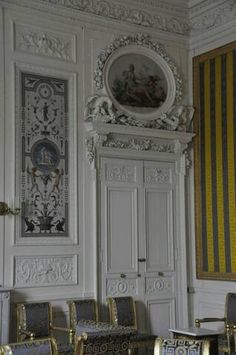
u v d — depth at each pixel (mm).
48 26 8391
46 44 8359
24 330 7410
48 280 8078
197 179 9578
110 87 8867
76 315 7969
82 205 8492
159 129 9195
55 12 8445
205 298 9305
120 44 8984
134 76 9148
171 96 9516
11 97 7988
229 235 8992
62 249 8227
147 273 9047
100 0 8852
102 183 8734
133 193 9055
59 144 8375
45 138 8250
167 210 9414
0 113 7887
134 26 9195
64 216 8328
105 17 8898
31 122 8148
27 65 8164
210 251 9273
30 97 8164
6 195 7848
